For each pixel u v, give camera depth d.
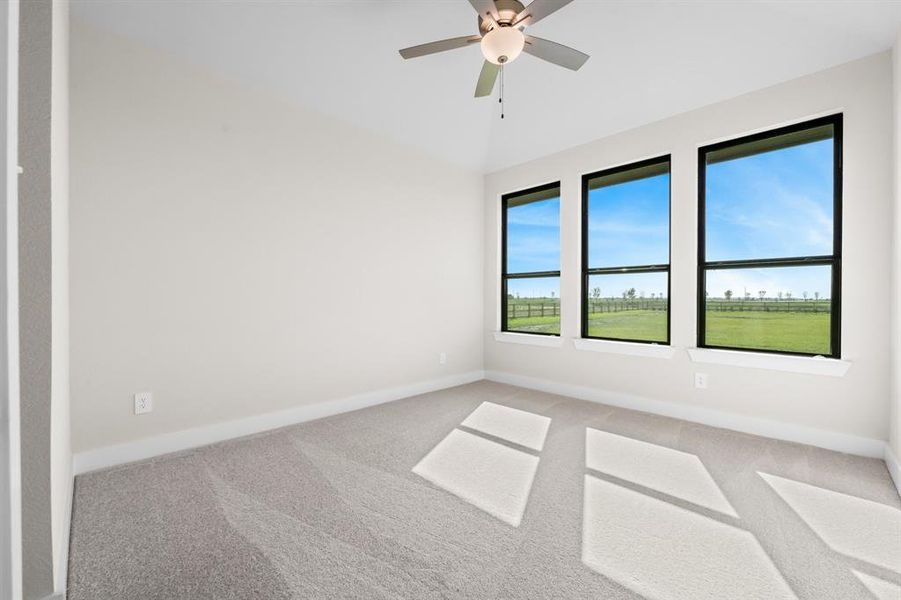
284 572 1.33
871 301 2.18
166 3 2.09
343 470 2.07
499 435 2.58
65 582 1.25
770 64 2.40
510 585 1.27
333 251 3.04
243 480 1.96
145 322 2.22
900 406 1.90
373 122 3.20
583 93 2.99
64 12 1.63
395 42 2.60
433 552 1.43
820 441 2.34
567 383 3.57
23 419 1.04
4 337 0.51
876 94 2.16
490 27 1.87
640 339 3.21
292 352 2.81
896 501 1.74
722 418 2.70
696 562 1.37
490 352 4.26
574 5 2.36
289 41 2.44
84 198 2.03
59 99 1.36
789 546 1.45
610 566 1.35
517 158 3.88
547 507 1.72
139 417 2.20
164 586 1.27
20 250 1.02
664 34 2.44
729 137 2.67
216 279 2.47
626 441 2.46
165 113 2.29
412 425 2.77
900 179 1.94
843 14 1.99
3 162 0.51
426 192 3.72
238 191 2.56
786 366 2.44
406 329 3.56
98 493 1.82
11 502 0.51
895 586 1.25
